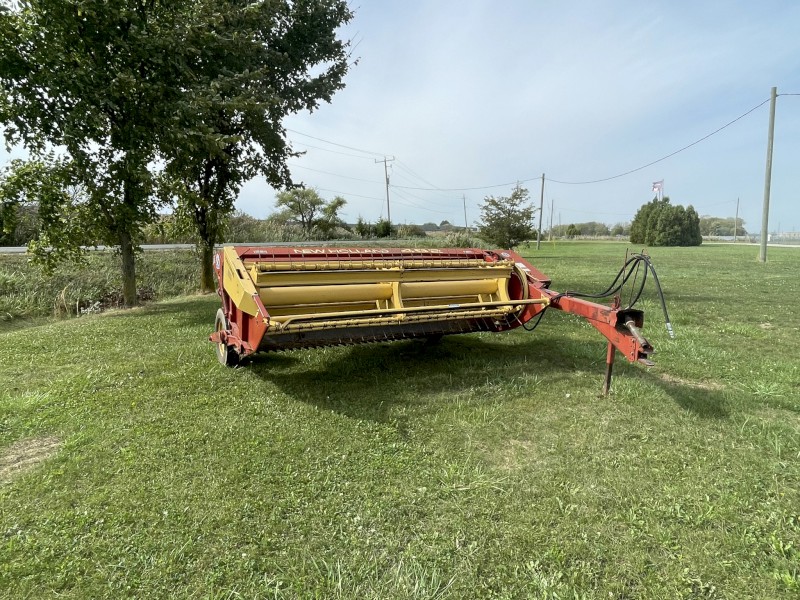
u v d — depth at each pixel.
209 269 14.68
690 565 2.56
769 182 24.12
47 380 5.69
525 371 5.77
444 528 2.88
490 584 2.45
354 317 4.88
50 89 9.30
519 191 29.27
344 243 32.06
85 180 10.60
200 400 4.90
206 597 2.36
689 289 13.32
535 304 5.79
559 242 65.62
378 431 4.18
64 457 3.72
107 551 2.68
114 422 4.38
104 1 9.47
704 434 4.09
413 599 2.34
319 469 3.54
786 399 4.84
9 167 10.54
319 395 5.04
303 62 14.47
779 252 34.97
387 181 69.81
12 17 9.27
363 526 2.90
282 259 5.60
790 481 3.36
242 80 11.10
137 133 10.33
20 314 12.24
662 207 54.00
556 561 2.59
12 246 20.08
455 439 4.04
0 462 3.72
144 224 12.08
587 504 3.10
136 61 10.16
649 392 5.05
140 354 6.79
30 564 2.56
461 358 6.35
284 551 2.69
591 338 7.41
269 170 14.77
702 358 6.28
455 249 6.72
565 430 4.19
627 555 2.63
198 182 13.98
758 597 2.35
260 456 3.72
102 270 15.90
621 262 24.53
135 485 3.32
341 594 2.37
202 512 3.02
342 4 14.50
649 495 3.19
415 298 5.78
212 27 11.00
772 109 23.92
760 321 8.91
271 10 12.38
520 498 3.17
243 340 5.21
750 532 2.81
